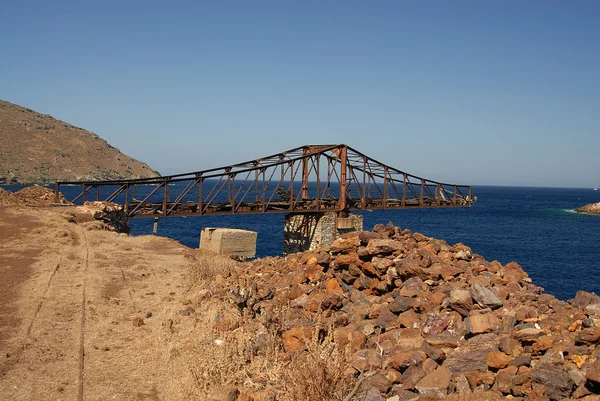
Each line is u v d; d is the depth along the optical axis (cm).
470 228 8000
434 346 720
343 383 653
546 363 587
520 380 575
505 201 18550
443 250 1153
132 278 1750
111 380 894
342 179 4862
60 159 19975
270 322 956
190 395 795
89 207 3409
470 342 720
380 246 1056
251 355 864
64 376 905
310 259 1216
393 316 863
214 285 1516
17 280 1603
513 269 1048
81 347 1044
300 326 870
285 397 669
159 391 853
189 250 2666
